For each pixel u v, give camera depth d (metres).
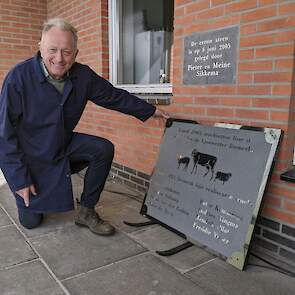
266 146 1.97
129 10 3.59
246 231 1.93
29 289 1.79
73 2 4.20
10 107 2.11
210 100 2.38
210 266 2.00
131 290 1.79
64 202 2.39
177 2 2.53
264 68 2.02
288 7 1.87
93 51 3.87
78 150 2.45
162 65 3.29
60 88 2.23
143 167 3.21
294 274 1.92
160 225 2.52
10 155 2.14
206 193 2.21
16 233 2.42
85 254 2.14
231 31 2.17
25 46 5.00
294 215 1.96
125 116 3.37
